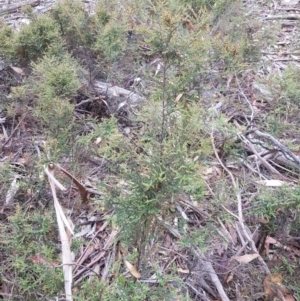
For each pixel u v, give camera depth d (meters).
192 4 3.21
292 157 2.15
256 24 3.17
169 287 1.72
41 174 2.10
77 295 1.68
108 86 2.69
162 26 1.69
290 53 3.37
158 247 1.92
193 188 1.60
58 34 2.77
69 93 2.41
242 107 2.66
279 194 1.86
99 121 2.66
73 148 2.24
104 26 2.79
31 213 2.07
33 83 2.59
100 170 2.30
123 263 1.88
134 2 2.97
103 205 1.71
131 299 1.55
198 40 2.34
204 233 1.78
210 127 2.24
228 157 2.34
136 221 1.55
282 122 2.47
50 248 1.83
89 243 1.99
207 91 2.68
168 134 1.71
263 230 1.93
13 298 1.72
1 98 2.67
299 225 1.86
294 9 4.00
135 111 2.38
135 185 1.52
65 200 2.16
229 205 2.04
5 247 1.82
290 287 1.78
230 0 3.13
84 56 2.93
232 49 2.69
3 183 2.17
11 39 2.75
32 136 2.52
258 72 3.11
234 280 1.86
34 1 4.06
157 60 2.91
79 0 3.23
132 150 1.64
